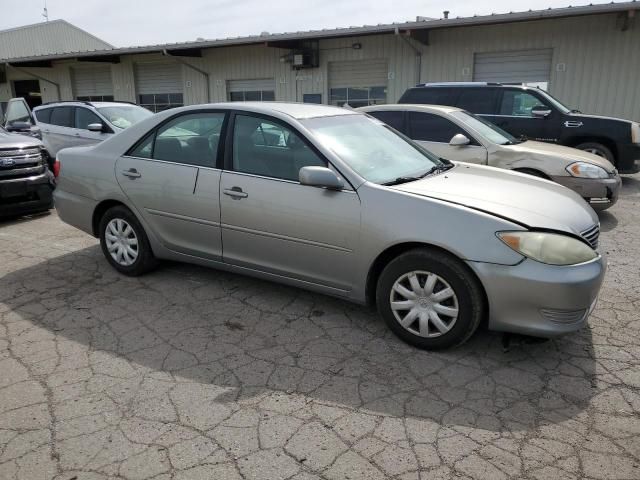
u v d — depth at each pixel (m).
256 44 16.89
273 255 4.00
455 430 2.70
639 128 8.81
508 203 3.49
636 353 3.46
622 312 4.08
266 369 3.30
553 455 2.51
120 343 3.64
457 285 3.29
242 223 4.06
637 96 12.41
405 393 3.03
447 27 13.95
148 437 2.65
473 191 3.68
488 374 3.22
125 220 4.80
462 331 3.33
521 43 13.52
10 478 2.38
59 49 33.72
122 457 2.51
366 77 16.16
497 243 3.17
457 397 2.99
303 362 3.38
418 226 3.35
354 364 3.35
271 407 2.90
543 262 3.11
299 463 2.46
